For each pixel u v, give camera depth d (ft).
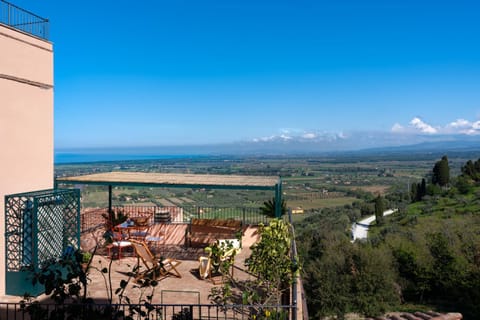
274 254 18.53
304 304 16.71
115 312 12.69
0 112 20.56
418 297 79.36
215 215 34.24
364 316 74.13
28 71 22.48
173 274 24.04
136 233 28.32
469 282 71.46
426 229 94.99
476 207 133.69
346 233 130.82
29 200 20.52
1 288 20.13
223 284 21.63
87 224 32.58
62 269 21.30
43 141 23.76
